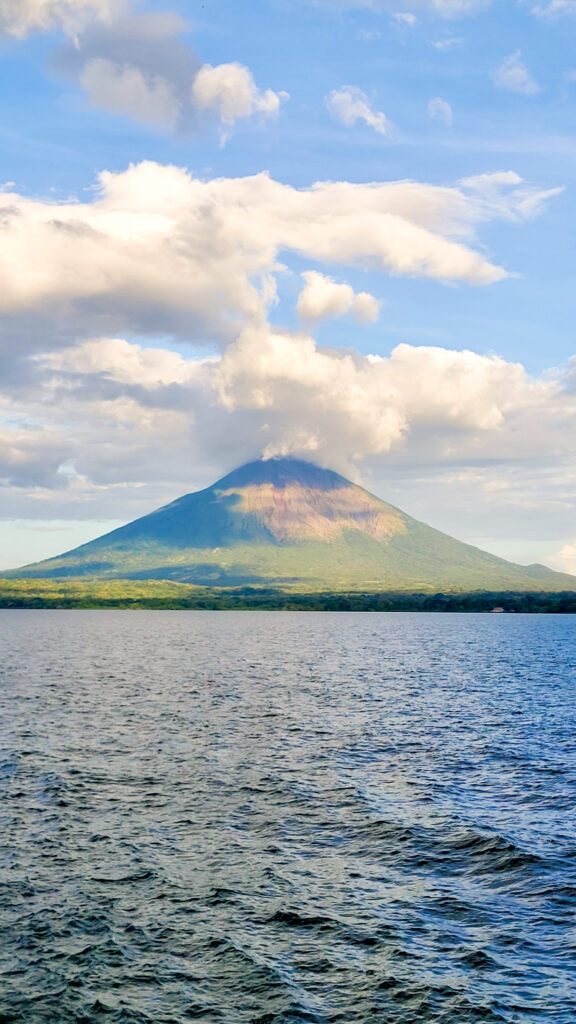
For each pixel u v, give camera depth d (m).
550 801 46.88
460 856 37.50
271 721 74.62
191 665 137.12
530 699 93.62
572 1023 23.98
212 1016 24.44
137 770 53.00
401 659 153.62
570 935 29.64
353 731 69.75
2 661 140.62
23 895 32.25
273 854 37.41
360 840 39.56
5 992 25.39
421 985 26.16
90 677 114.75
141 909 31.27
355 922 30.55
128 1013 24.45
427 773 53.72
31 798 45.66
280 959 27.75
